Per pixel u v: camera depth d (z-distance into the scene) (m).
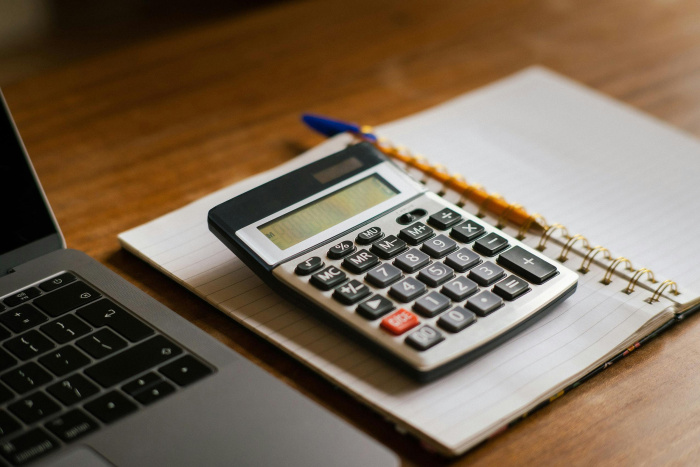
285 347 0.50
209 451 0.40
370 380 0.47
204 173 0.73
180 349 0.46
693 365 0.52
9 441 0.40
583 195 0.71
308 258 0.53
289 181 0.58
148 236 0.62
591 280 0.57
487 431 0.44
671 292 0.56
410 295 0.50
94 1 2.36
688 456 0.45
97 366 0.45
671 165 0.77
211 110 0.84
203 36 1.01
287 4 1.10
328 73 0.93
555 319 0.53
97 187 0.71
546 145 0.79
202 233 0.62
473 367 0.48
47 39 2.14
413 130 0.79
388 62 0.96
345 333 0.49
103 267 0.53
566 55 0.99
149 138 0.79
